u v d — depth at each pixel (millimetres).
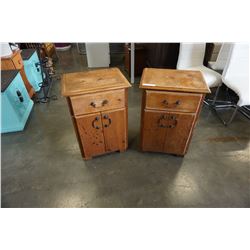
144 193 1341
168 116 1316
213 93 2512
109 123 1374
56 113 2232
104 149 1550
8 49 1964
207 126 1945
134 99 2479
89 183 1416
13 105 1800
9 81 1728
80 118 1276
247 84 1700
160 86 1180
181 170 1499
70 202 1291
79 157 1626
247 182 1412
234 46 1665
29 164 1573
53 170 1521
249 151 1660
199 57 2104
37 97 2574
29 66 2428
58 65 3859
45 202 1292
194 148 1689
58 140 1812
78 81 1244
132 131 1906
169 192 1346
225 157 1603
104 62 3688
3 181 1438
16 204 1280
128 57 3082
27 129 1965
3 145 1760
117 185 1398
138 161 1577
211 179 1433
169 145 1506
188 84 1204
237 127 1936
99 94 1199
